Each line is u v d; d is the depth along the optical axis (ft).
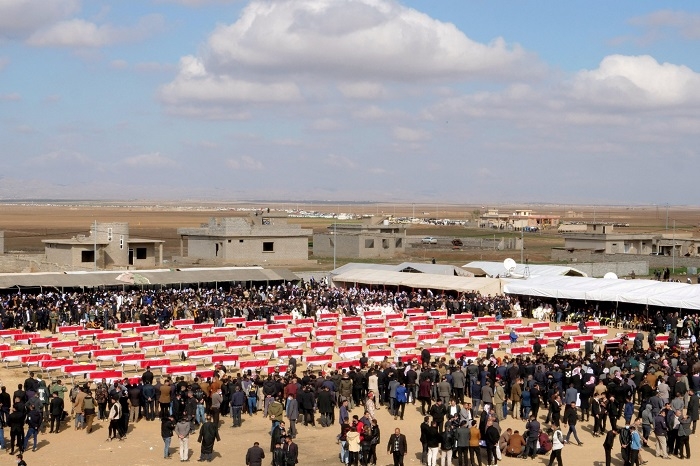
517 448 116.37
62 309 225.97
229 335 208.44
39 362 159.02
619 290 250.37
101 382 140.56
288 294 270.67
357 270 323.98
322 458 115.14
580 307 264.31
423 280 293.84
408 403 144.46
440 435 108.78
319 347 180.86
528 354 180.86
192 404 128.06
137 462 113.29
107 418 136.67
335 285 323.16
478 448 109.81
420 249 577.84
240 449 119.65
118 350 168.76
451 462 112.37
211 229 418.31
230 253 409.49
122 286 293.02
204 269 304.71
